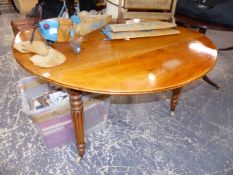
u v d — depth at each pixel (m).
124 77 0.84
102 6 2.14
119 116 1.62
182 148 1.39
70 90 0.90
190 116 1.67
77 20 1.22
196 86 2.05
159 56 1.03
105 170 1.22
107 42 1.14
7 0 4.21
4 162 1.22
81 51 1.01
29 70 0.84
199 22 1.63
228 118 1.67
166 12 1.54
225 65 2.47
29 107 1.15
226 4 1.64
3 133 1.40
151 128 1.53
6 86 1.86
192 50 1.12
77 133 1.12
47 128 1.17
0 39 2.75
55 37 1.05
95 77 0.83
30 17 1.78
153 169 1.25
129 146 1.38
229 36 3.36
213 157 1.34
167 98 1.85
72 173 1.20
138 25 1.27
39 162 1.24
